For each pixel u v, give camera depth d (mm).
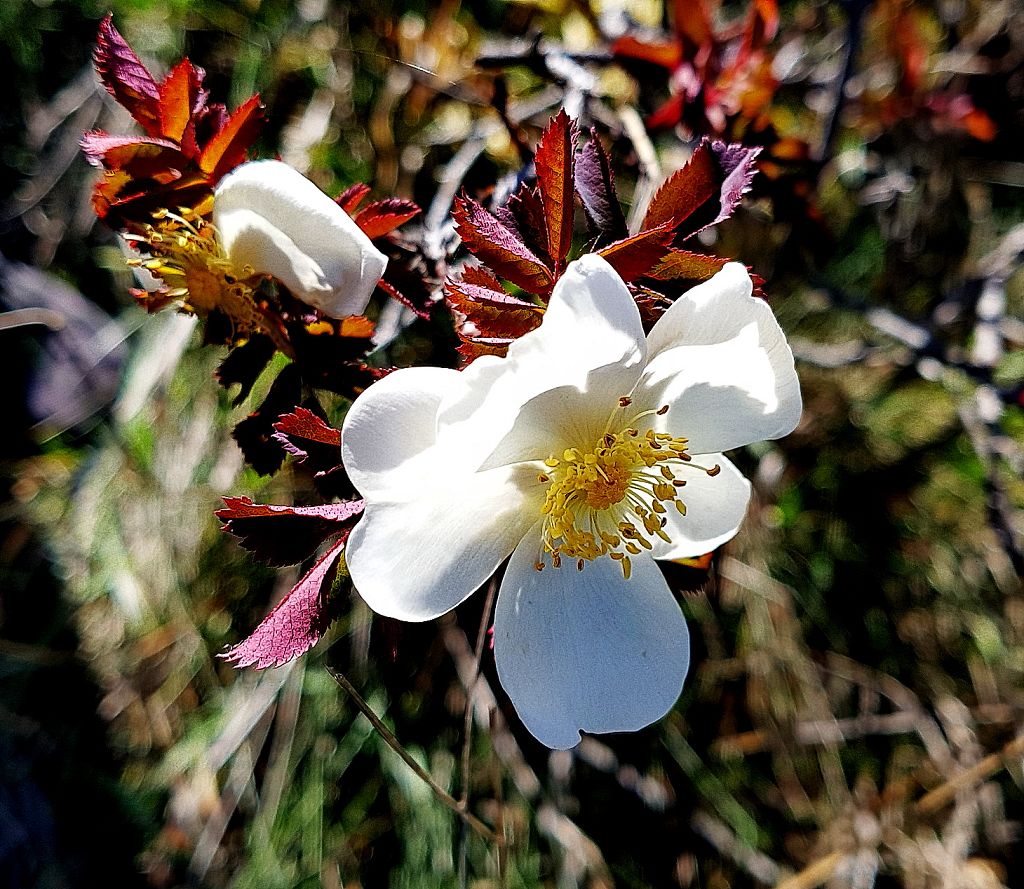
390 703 141
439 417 65
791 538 148
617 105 134
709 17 114
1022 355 151
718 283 66
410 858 139
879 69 148
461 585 76
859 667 148
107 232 153
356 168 140
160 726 148
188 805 145
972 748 145
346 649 141
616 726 81
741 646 145
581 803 145
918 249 151
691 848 144
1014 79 146
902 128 147
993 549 148
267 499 138
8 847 147
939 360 129
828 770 146
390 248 92
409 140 141
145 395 145
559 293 63
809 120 147
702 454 79
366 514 68
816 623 149
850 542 149
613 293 64
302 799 141
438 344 129
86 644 152
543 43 121
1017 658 147
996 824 145
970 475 148
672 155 135
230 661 70
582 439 79
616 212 82
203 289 82
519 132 114
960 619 149
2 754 150
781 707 145
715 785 144
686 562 87
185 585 146
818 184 122
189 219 84
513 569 79
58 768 150
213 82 145
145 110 82
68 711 151
